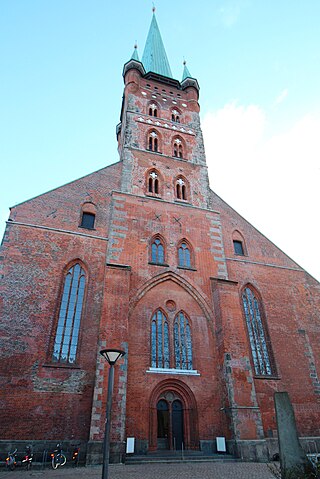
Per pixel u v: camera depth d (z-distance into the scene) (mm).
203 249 29797
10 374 19734
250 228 34406
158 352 23891
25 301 22156
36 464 17547
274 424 24109
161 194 31922
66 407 19938
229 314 25625
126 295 23500
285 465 11258
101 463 17688
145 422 20922
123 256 26281
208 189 34812
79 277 24922
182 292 26938
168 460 18984
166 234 29234
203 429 21984
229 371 23031
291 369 27062
